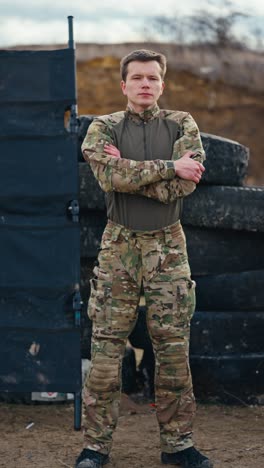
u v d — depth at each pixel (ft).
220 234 38.86
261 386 37.47
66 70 32.14
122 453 29.81
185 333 27.53
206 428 33.50
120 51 144.66
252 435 32.50
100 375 27.55
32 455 29.68
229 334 37.68
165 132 27.76
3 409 36.11
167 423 28.07
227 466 28.43
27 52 32.22
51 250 32.45
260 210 38.19
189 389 27.99
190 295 27.50
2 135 32.50
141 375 39.11
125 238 27.25
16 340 32.94
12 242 32.68
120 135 27.66
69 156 32.19
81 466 27.22
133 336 39.19
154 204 27.12
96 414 27.81
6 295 32.89
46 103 32.27
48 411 35.96
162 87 28.14
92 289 27.94
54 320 32.58
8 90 32.35
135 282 27.43
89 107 142.31
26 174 32.45
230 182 38.78
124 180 26.50
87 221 38.42
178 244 27.53
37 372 32.89
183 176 26.63
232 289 38.14
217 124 141.38
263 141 138.31
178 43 142.41
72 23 32.22
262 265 39.73
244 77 142.61
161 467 28.25
